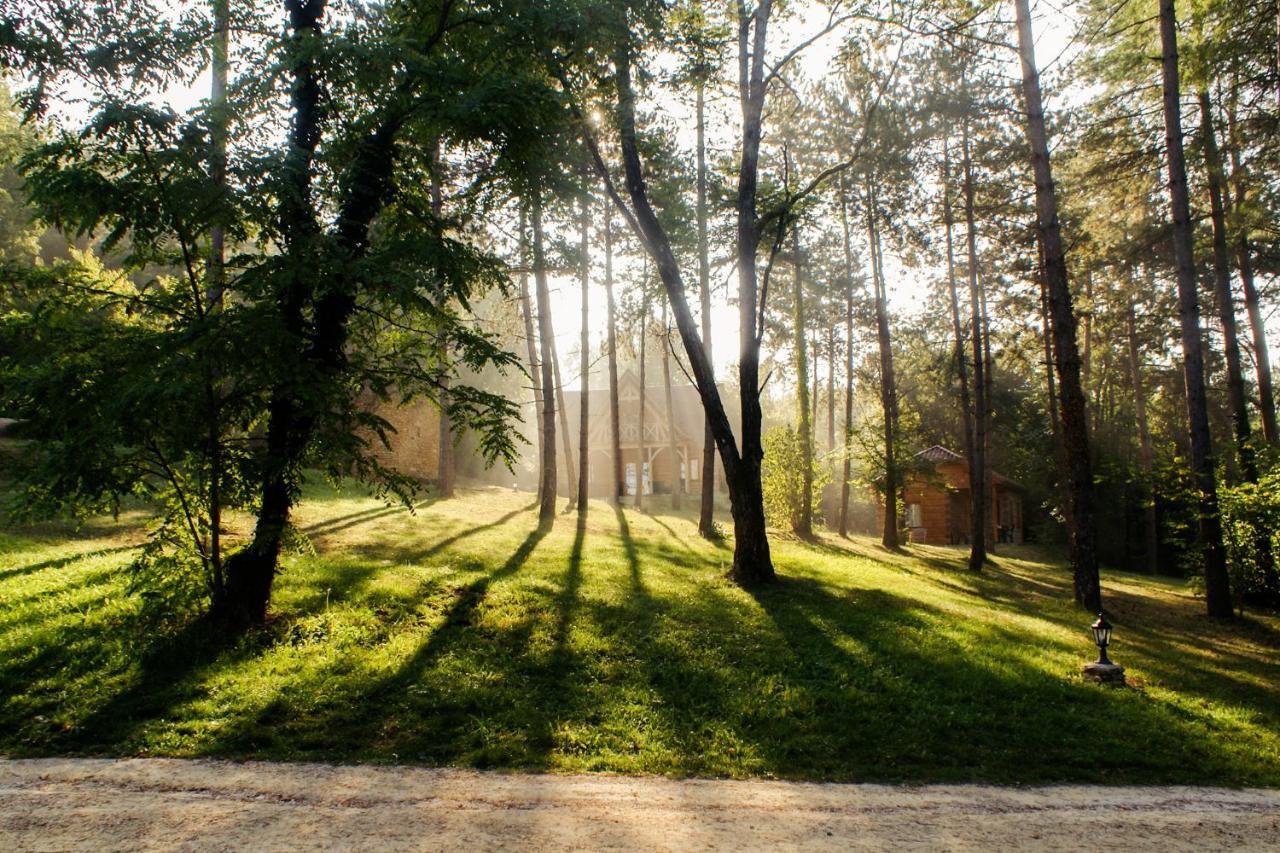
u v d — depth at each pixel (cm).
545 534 1794
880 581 1493
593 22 1020
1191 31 1539
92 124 703
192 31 834
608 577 1274
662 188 1697
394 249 816
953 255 2222
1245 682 945
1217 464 1480
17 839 431
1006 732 709
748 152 1389
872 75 1616
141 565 809
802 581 1348
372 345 999
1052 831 509
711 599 1151
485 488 3406
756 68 1380
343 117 907
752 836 475
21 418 744
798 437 2541
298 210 791
